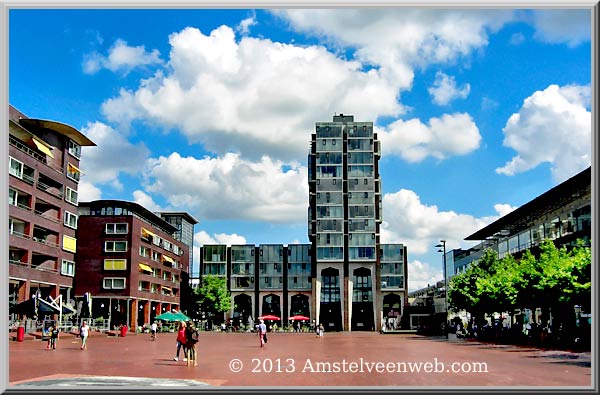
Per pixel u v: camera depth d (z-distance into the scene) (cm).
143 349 4216
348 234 12362
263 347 4738
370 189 12469
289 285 12800
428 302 12825
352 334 9731
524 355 3400
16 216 6091
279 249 12988
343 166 12594
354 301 12212
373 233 12319
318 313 12144
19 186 6184
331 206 12362
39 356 3366
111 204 9619
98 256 8781
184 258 12519
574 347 3984
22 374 2336
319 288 12250
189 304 12212
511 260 6288
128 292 8675
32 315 5484
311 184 12938
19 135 6500
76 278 8719
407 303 12681
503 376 2270
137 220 9075
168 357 3353
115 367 2684
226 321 12050
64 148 7306
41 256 6831
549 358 3166
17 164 6181
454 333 6247
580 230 6009
